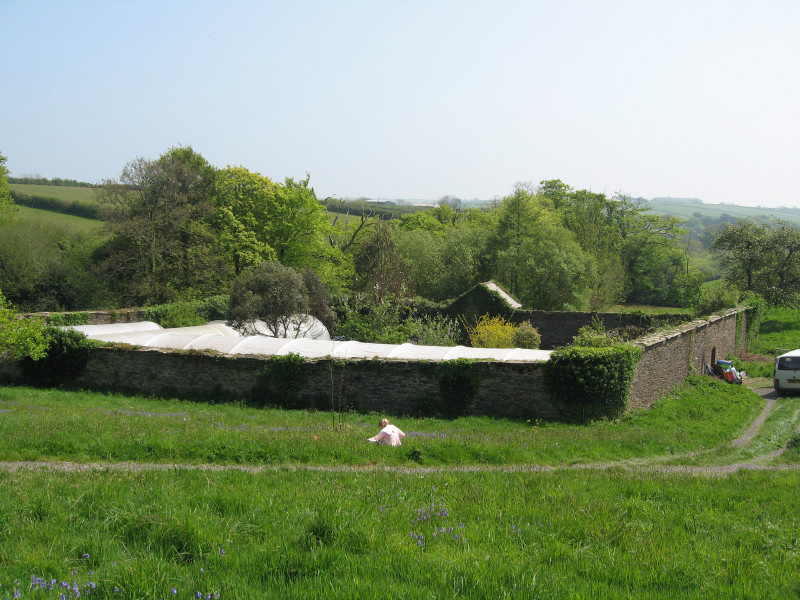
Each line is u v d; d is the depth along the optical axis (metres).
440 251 60.66
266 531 7.38
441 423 20.69
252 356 23.92
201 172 55.38
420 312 46.06
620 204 86.69
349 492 9.67
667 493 10.91
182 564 6.37
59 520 7.63
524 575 6.15
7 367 25.91
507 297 47.50
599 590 6.05
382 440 15.48
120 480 9.80
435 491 10.09
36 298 47.84
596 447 16.91
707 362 33.75
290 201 54.25
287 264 54.28
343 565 6.30
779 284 56.16
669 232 84.75
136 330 33.59
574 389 21.62
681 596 6.15
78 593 5.52
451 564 6.38
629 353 22.38
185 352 24.47
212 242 49.78
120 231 46.06
